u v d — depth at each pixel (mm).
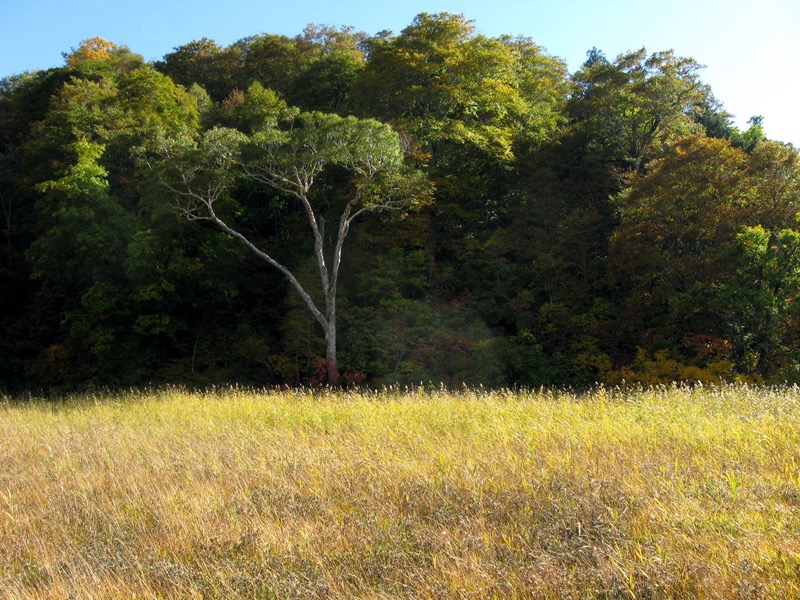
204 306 27203
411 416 10141
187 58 45750
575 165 26688
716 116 33625
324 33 48344
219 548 4906
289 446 8211
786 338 18641
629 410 9008
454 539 4734
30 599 4359
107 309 25094
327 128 21812
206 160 21469
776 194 20281
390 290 24922
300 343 25016
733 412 8531
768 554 4004
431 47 28906
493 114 31156
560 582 3912
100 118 28719
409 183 22953
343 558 4605
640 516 4852
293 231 29953
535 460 6508
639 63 26906
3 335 29719
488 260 26531
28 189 31141
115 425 11422
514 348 22938
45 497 6848
